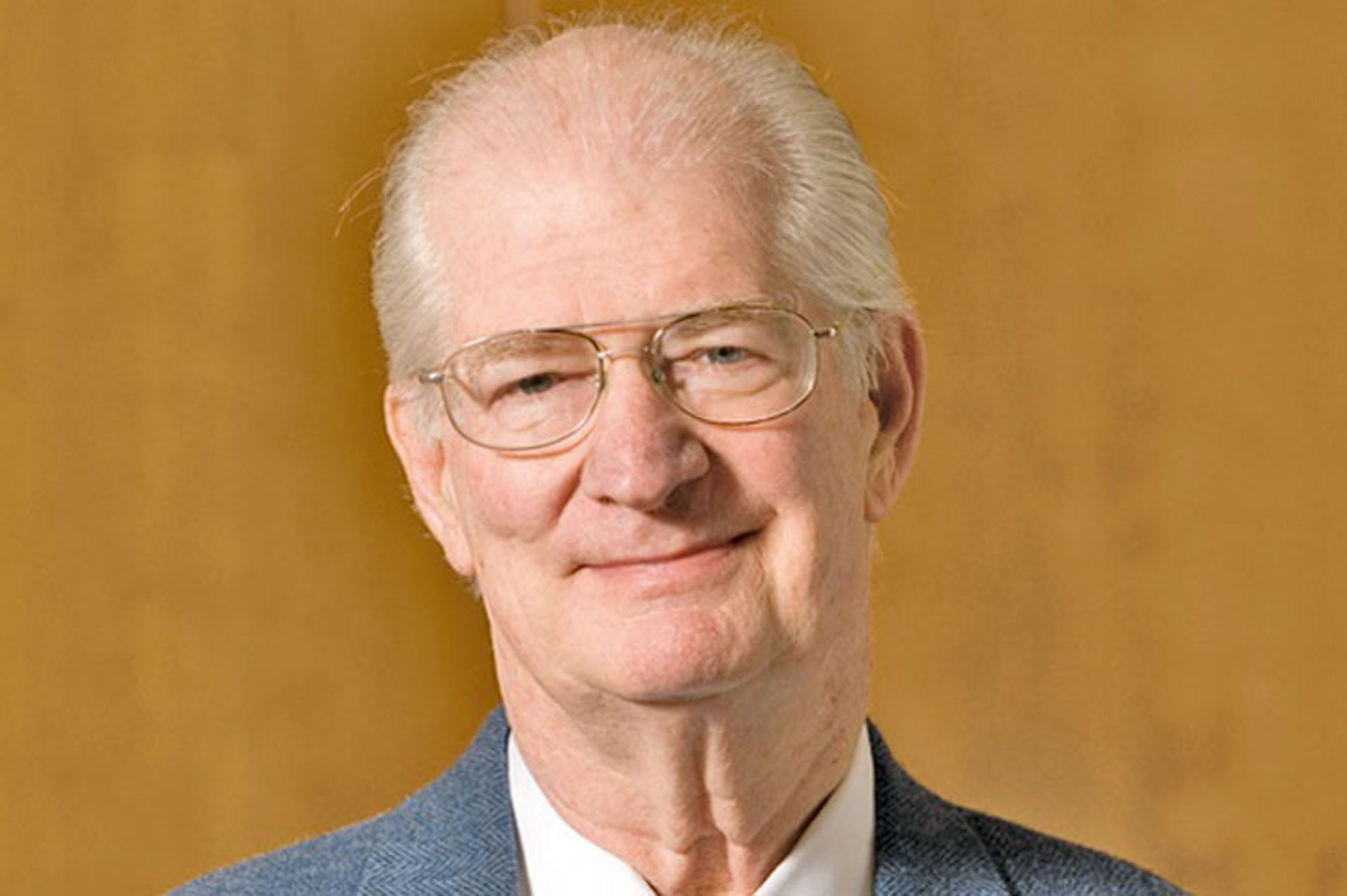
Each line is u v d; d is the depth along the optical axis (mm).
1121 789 7164
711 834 4469
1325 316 7094
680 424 4191
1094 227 7219
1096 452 7203
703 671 4199
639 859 4512
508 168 4289
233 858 6852
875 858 4664
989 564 7273
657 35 4445
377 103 7004
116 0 6965
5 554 6789
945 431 7301
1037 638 7238
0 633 6766
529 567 4293
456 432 4348
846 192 4410
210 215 6965
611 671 4219
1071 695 7199
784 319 4246
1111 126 7223
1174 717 7141
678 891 4535
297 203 7012
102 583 6836
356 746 7004
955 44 7309
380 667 7055
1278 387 7109
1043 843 4816
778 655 4273
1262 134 7133
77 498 6840
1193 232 7168
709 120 4293
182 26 6988
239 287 6977
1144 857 7137
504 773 4734
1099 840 7168
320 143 7020
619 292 4191
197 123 6977
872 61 7324
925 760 7281
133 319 6914
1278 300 7113
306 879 4742
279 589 6965
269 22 7027
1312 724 7062
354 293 7031
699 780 4383
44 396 6840
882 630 7328
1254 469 7109
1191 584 7145
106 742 6801
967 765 7262
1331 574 7066
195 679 6875
